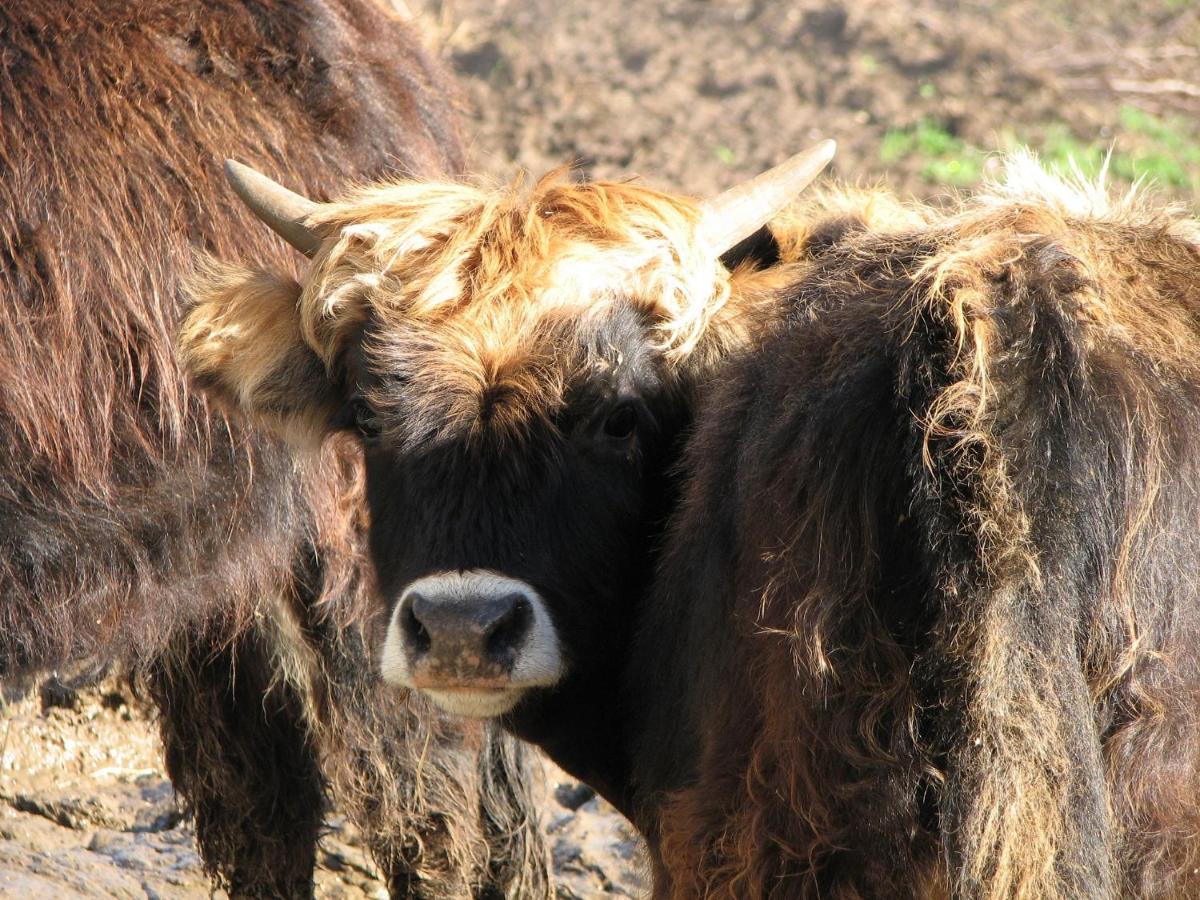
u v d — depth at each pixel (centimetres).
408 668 750
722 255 892
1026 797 551
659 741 739
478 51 3041
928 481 570
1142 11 3328
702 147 2689
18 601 952
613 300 801
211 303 912
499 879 1195
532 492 773
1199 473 605
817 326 640
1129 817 589
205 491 998
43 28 998
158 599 1007
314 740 1173
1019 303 590
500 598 741
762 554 618
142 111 999
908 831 571
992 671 553
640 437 807
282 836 1180
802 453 603
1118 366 597
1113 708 585
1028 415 571
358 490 1056
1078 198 748
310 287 868
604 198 845
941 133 2730
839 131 2738
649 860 766
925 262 615
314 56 1091
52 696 1462
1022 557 558
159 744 1367
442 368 782
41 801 1371
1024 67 2952
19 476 935
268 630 1121
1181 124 2836
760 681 617
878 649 577
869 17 3111
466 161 1220
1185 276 670
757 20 3180
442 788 1134
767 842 601
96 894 1227
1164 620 591
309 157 1052
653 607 751
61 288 945
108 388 959
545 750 855
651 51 3086
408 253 832
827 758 583
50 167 956
